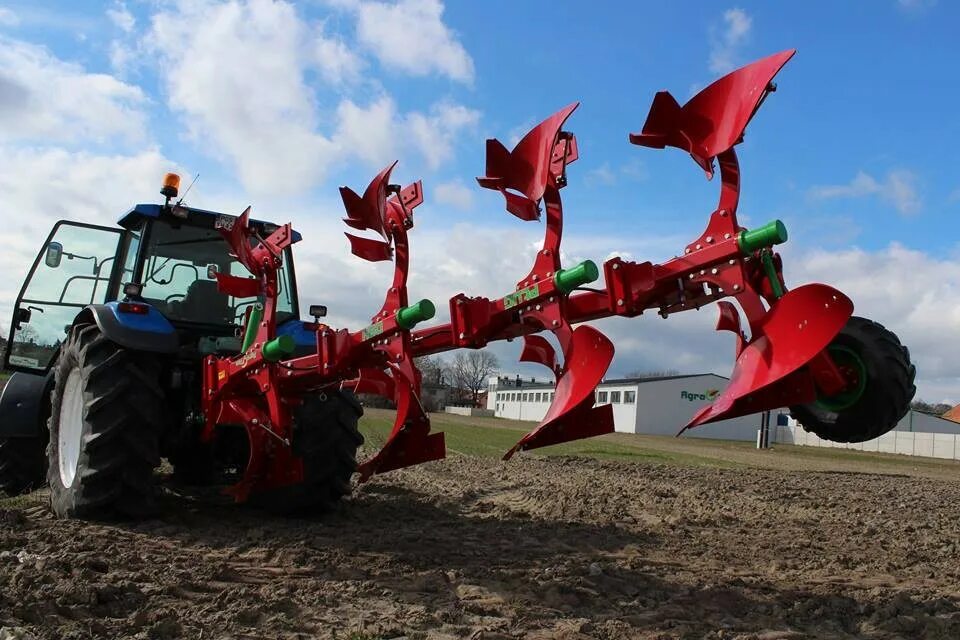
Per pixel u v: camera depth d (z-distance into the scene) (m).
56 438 5.77
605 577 4.37
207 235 6.43
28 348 6.85
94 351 5.25
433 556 4.76
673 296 3.29
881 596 4.20
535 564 4.68
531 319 3.66
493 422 49.28
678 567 4.85
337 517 6.12
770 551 5.56
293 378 5.02
